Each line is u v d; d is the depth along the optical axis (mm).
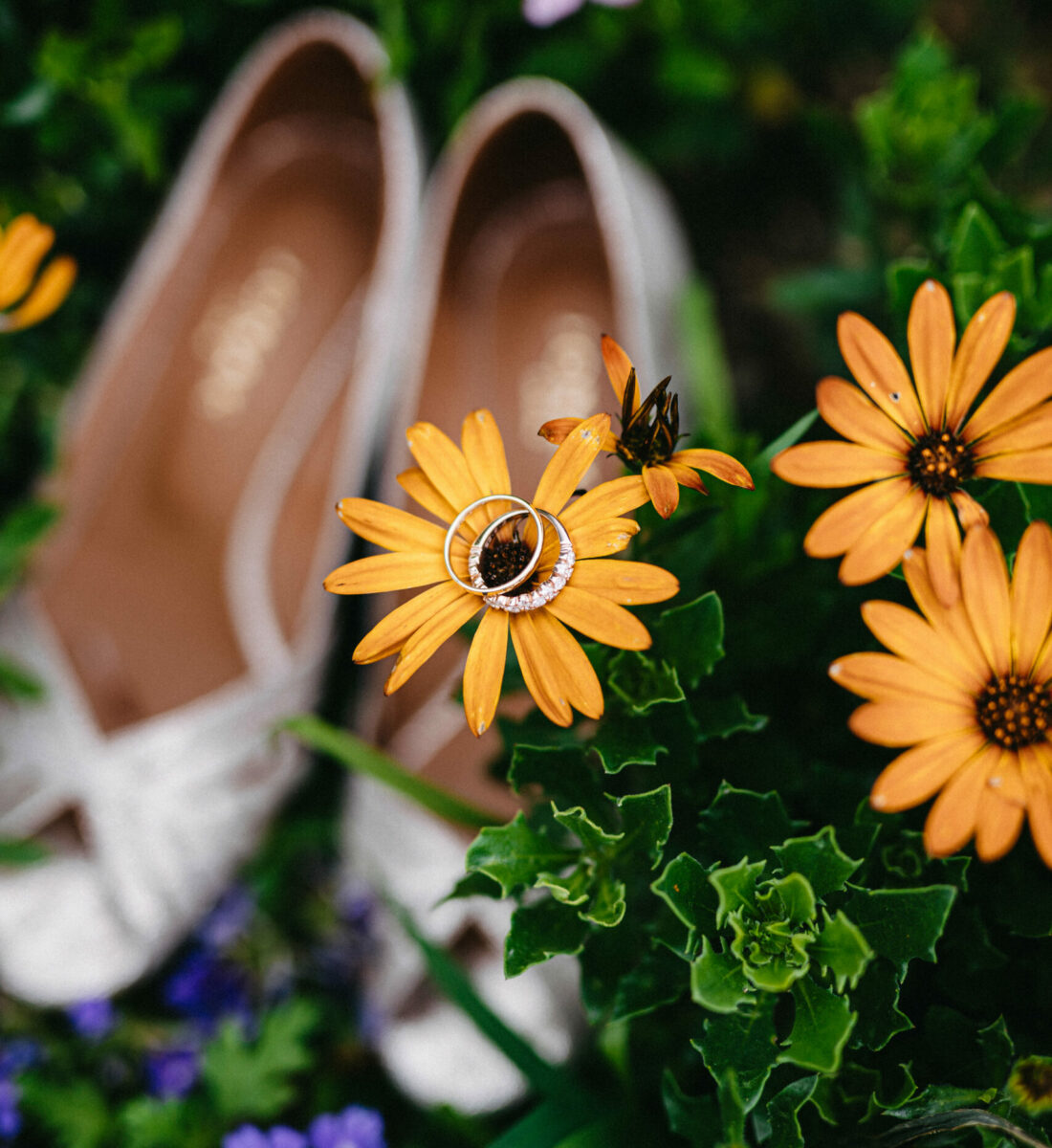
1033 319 329
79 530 538
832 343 538
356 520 273
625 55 594
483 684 266
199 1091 500
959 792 255
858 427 269
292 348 608
